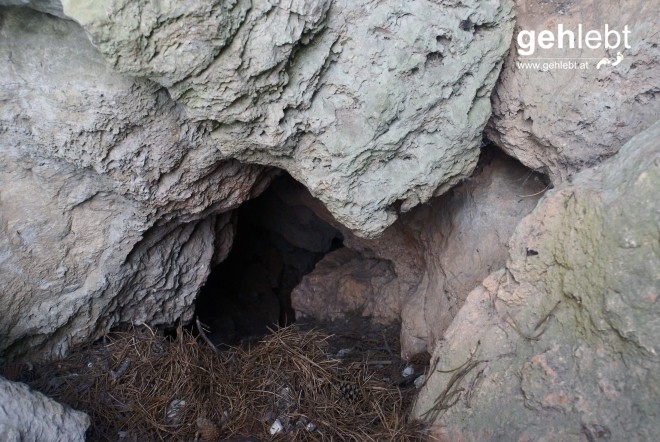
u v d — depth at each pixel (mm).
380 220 987
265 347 1256
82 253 1114
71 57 845
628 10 840
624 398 699
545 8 922
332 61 840
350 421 1083
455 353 921
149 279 1263
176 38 705
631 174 711
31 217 1025
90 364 1195
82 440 860
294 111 857
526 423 796
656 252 662
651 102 858
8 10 799
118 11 664
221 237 1449
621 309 689
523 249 839
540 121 953
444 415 910
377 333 1560
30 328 1127
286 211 2270
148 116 921
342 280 1782
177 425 1089
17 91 858
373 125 874
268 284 2373
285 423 1098
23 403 795
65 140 917
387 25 821
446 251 1231
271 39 744
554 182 1007
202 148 1010
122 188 1021
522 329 838
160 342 1258
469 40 871
